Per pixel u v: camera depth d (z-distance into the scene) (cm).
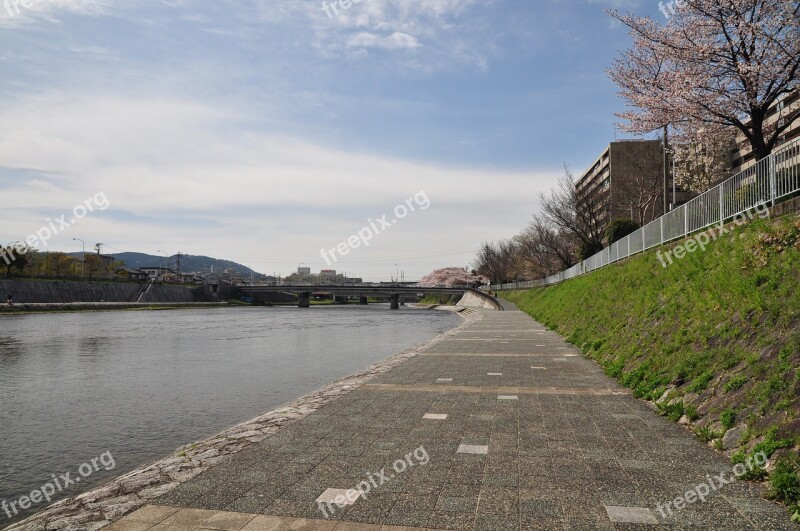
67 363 1917
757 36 1516
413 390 926
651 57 1836
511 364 1234
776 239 835
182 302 8675
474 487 461
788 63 1514
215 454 570
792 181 988
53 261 8425
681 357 820
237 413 1102
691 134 2005
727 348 719
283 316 5997
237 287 10381
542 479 477
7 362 1950
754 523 383
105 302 7138
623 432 626
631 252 2202
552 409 756
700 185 3469
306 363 1873
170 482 488
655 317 1089
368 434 640
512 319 3334
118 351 2312
